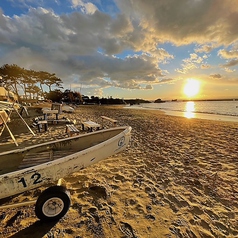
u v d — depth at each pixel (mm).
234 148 5363
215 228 2045
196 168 3793
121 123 10922
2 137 6402
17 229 1966
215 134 7629
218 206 2469
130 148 5234
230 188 2963
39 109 15727
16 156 2998
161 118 14898
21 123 9617
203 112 26312
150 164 4000
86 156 2438
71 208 2357
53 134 6828
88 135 3680
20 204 2164
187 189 2916
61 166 2209
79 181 3139
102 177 3312
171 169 3732
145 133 7609
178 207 2426
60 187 2102
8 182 1898
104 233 1925
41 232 1925
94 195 2699
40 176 2072
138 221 2129
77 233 1921
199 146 5566
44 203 1979
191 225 2080
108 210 2330
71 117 13102
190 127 9602
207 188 2957
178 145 5656
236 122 12359
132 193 2771
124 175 3412
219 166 3910
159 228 2014
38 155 3125
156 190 2871
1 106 5785
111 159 4293
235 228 2055
